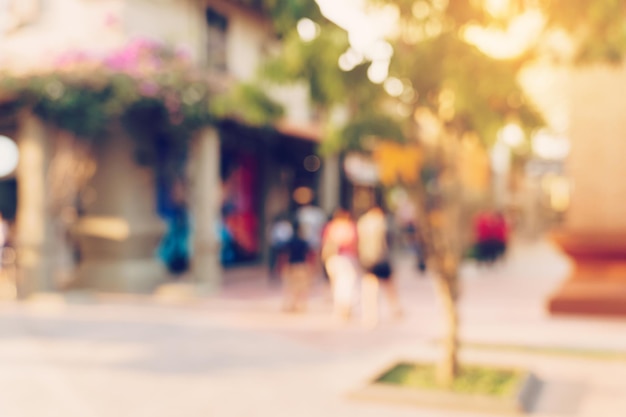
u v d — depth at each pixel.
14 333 9.03
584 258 10.64
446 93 5.63
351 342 8.39
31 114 12.63
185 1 15.10
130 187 13.76
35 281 12.69
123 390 6.03
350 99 5.57
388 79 5.56
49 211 12.94
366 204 24.47
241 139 17.42
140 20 14.01
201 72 14.16
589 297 10.27
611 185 10.58
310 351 7.82
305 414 5.25
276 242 12.12
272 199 19.58
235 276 16.88
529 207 49.75
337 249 10.47
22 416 5.26
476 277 17.31
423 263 18.02
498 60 5.20
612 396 5.73
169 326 9.62
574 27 5.05
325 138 5.82
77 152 13.32
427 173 6.10
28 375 6.61
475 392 5.60
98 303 12.10
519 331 8.95
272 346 8.12
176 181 16.11
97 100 12.34
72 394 5.90
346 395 5.66
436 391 5.58
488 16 5.30
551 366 6.85
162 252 15.91
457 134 5.80
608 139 10.61
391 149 5.86
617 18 4.88
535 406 5.44
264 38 18.17
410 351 7.63
